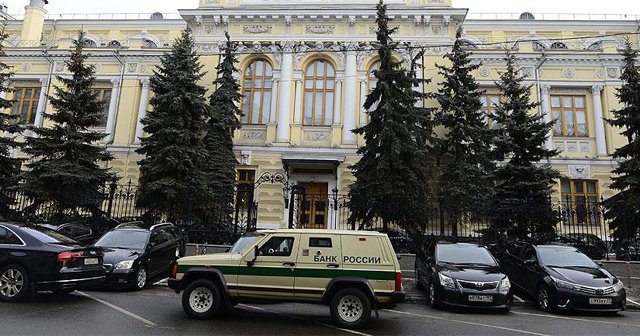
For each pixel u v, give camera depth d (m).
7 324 7.73
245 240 11.09
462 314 10.80
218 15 27.95
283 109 26.81
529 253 12.98
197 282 9.11
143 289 12.59
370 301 8.78
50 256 9.51
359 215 18.39
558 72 27.50
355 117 26.44
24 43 34.97
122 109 28.45
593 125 26.89
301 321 9.22
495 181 20.09
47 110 28.83
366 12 27.06
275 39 27.72
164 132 20.62
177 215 20.03
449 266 11.82
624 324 10.05
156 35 38.50
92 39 38.62
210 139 23.80
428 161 21.09
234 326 8.46
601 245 17.17
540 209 17.41
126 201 20.27
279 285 8.93
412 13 26.94
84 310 9.27
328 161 24.89
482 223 19.08
